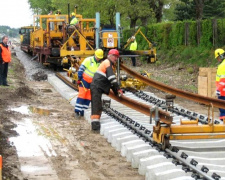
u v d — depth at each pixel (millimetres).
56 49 21516
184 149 7191
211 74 13062
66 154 7617
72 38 20859
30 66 26391
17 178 6207
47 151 7777
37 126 9812
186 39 25156
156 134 7016
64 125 9992
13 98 13391
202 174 5656
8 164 6863
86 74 10523
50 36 22625
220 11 30562
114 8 31781
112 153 7727
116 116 9836
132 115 10477
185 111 10781
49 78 19125
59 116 11062
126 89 14172
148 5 31500
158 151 6863
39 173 6539
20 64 27359
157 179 5758
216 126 6805
